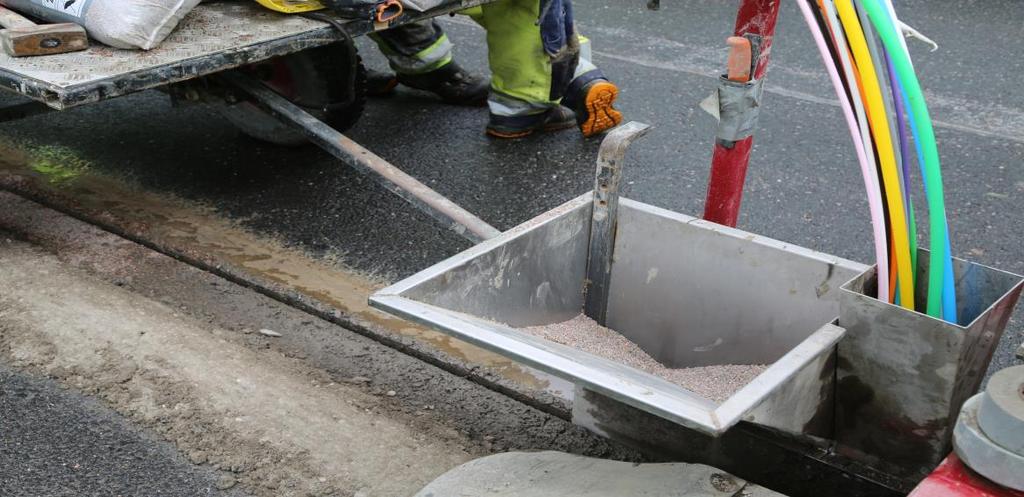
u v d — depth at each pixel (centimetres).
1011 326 261
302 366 244
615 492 171
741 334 211
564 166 368
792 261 196
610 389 144
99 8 253
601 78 384
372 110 425
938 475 128
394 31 404
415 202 256
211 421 221
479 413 229
